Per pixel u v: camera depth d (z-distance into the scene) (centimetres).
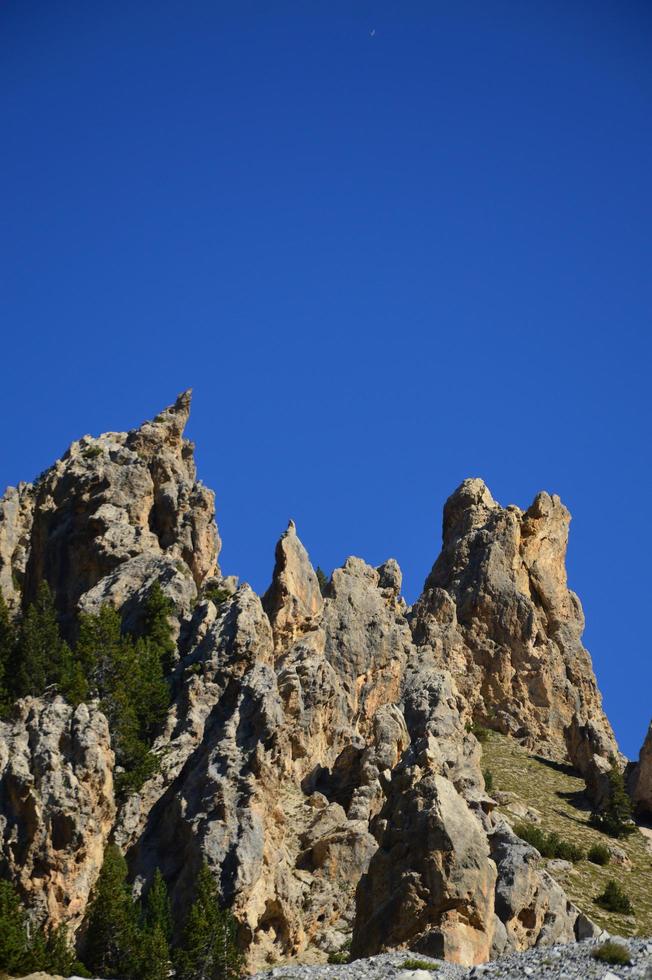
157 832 16300
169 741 17350
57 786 15538
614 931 18375
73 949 14525
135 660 18288
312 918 16338
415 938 12738
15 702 17325
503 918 14638
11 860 15112
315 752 18962
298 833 17512
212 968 14638
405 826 13500
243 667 18212
